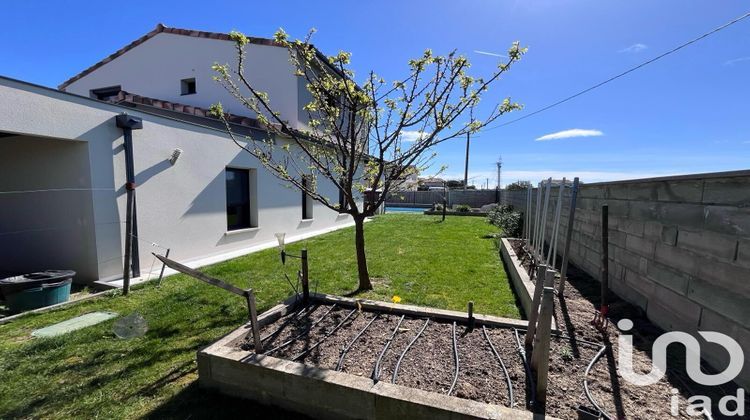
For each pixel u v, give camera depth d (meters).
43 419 1.99
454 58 3.31
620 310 3.01
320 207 10.80
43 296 3.88
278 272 5.37
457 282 4.80
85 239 4.78
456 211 18.14
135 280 4.91
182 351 2.83
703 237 2.11
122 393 2.25
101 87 11.59
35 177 5.00
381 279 4.95
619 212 3.41
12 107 3.74
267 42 9.80
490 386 1.96
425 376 2.08
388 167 3.93
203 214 6.50
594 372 2.06
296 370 2.00
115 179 4.92
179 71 10.62
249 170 7.92
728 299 1.89
